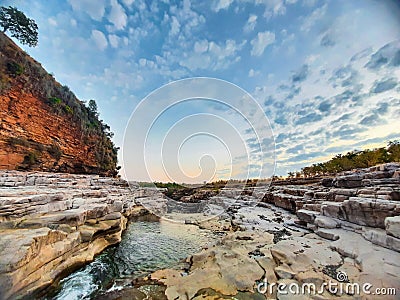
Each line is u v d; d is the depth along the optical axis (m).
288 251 7.41
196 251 9.91
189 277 6.73
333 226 9.19
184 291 5.91
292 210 17.00
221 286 6.02
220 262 7.62
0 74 21.72
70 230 7.72
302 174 46.44
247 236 10.76
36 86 26.11
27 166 23.11
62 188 13.94
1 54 22.33
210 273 6.85
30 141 24.06
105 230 9.74
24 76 24.41
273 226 12.59
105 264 8.06
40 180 15.14
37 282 5.28
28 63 25.59
